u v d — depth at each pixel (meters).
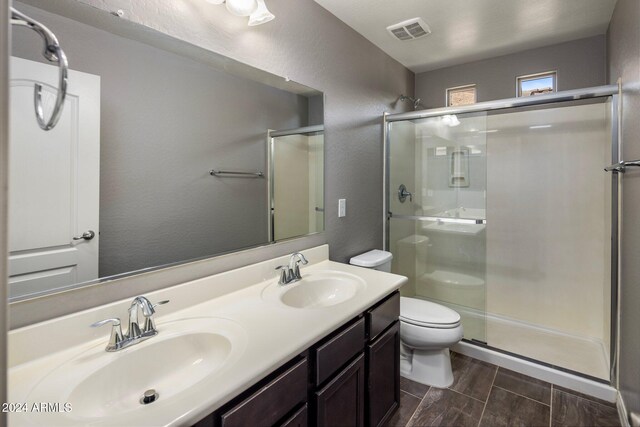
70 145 0.96
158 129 1.19
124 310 1.06
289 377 0.96
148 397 0.90
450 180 2.62
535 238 2.71
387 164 2.63
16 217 0.88
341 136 2.13
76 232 0.99
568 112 2.52
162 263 1.21
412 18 2.07
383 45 2.46
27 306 0.89
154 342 0.99
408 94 2.97
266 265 1.58
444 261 2.80
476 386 2.03
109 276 1.06
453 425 1.70
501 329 2.73
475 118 2.45
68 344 0.94
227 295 1.39
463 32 2.26
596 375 2.03
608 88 1.85
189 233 1.30
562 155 2.56
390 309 1.57
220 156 1.41
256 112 1.56
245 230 1.53
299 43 1.77
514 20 2.10
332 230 2.08
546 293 2.68
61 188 0.95
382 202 2.62
